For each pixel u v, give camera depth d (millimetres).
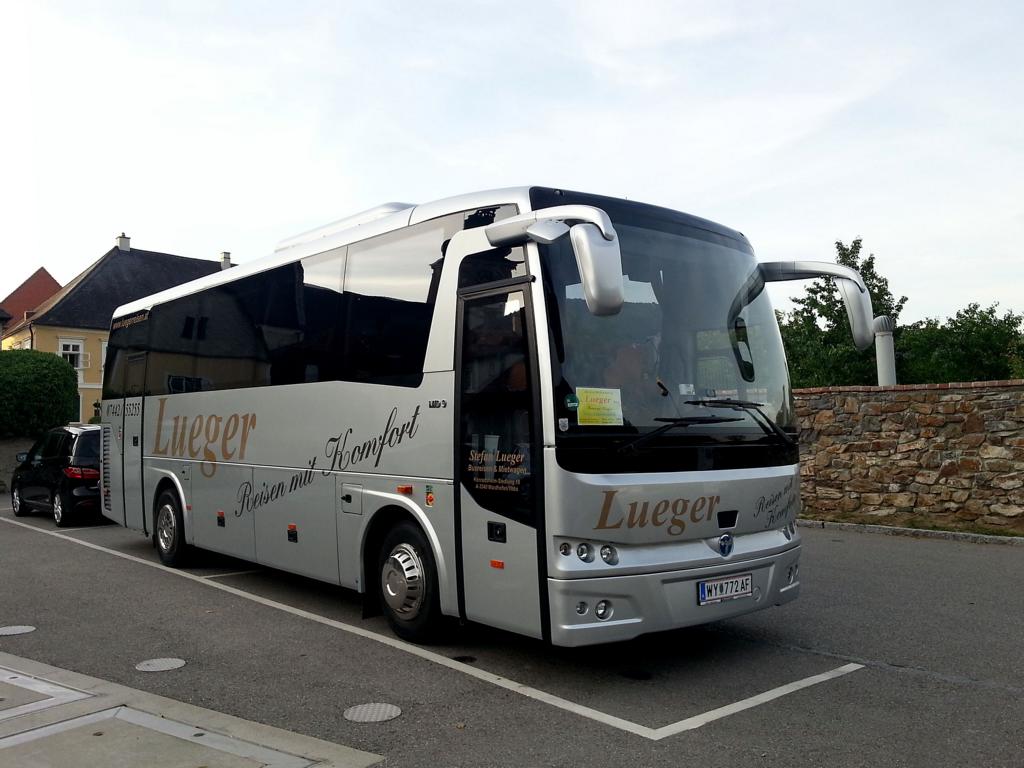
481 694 5414
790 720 4918
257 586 9109
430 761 4344
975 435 12398
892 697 5336
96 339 55531
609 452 5316
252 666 6070
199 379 9727
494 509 5602
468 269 6016
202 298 9891
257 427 8500
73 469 14336
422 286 6445
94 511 14445
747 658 6211
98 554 11406
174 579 9523
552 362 5289
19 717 4828
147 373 11062
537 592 5281
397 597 6578
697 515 5586
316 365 7617
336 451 7254
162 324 10812
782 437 6254
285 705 5227
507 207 5867
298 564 7816
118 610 7930
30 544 12375
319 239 7945
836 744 4547
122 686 5445
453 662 6113
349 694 5430
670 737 4656
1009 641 6680
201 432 9578
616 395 5445
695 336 5969
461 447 5895
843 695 5379
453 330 6066
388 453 6605
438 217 6398
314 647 6559
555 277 5453
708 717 4969
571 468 5195
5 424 23938
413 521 6488
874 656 6273
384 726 4855
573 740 4621
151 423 10820
